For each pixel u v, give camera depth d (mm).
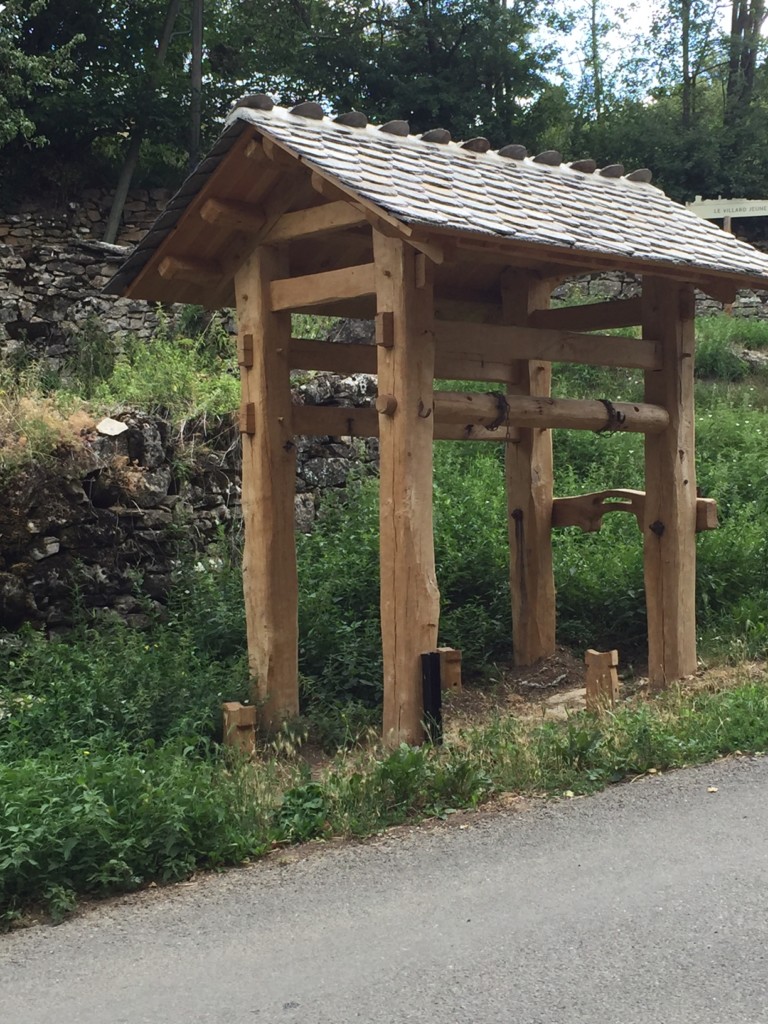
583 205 6871
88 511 7941
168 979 3602
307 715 6844
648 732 5562
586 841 4523
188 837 4613
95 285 12828
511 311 8039
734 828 4527
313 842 4816
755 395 13883
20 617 7559
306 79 22375
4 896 4289
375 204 5402
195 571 8391
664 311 7398
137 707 6191
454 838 4688
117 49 20578
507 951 3584
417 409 5895
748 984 3260
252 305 6633
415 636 5902
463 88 22531
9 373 9609
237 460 9117
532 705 7297
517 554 8180
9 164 18469
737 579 8648
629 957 3479
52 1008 3461
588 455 11883
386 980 3453
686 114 26344
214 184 6293
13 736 5785
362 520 9891
